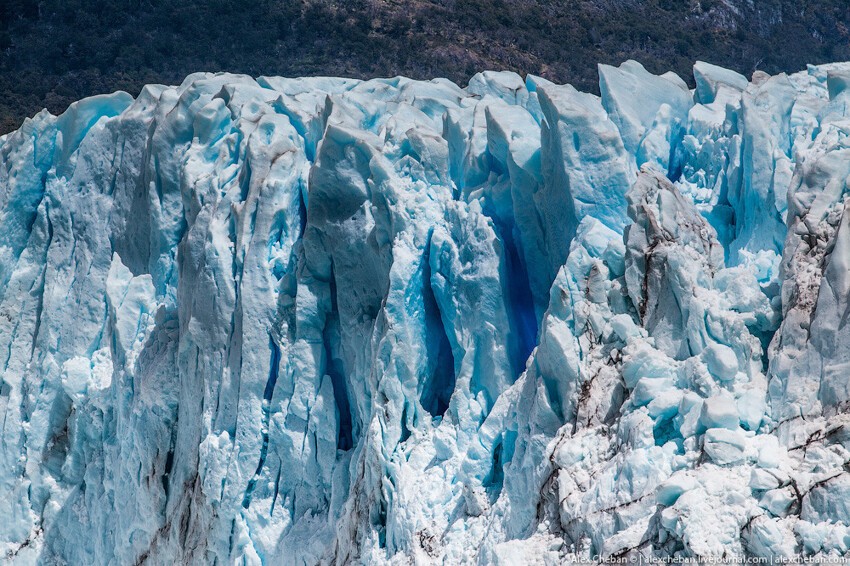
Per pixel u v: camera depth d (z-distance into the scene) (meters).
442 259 57.34
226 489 62.38
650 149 57.81
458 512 52.59
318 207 61.31
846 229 42.12
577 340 48.72
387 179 58.75
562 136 53.16
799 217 45.12
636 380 45.22
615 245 49.25
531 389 50.19
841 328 40.69
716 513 39.19
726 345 44.28
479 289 55.19
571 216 53.47
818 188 45.12
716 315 44.69
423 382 58.12
